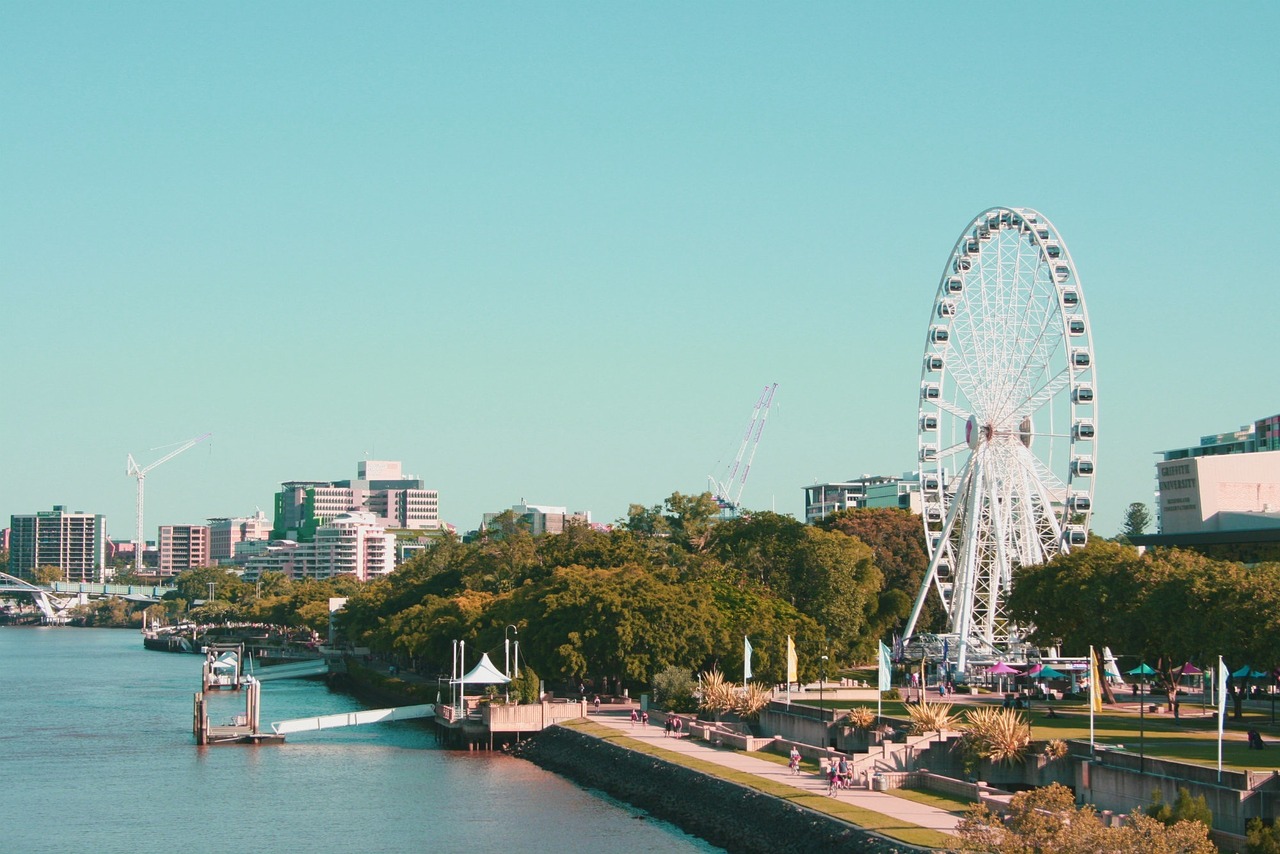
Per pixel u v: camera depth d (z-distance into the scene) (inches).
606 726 7864.2
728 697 7623.0
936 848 4261.8
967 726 5821.9
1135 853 3432.6
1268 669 6195.9
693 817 5733.3
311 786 6909.5
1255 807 4269.2
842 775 5521.7
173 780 7130.9
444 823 5959.6
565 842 5565.9
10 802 6530.5
